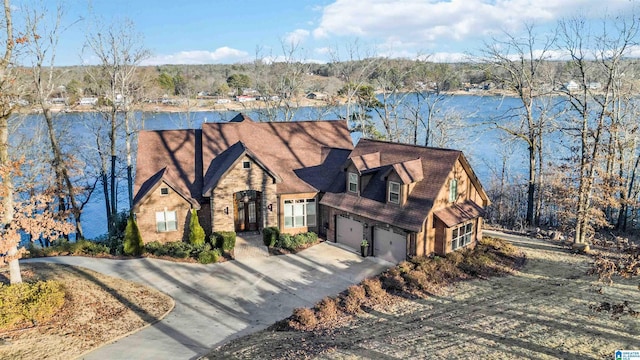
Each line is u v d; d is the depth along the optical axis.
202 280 24.66
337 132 37.53
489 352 16.80
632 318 19.62
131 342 17.62
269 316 20.69
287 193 31.28
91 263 26.36
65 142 44.91
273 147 34.38
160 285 23.72
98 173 46.97
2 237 18.78
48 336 17.34
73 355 16.30
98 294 21.52
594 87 35.69
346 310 21.16
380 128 59.56
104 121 45.59
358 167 28.86
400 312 20.89
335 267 26.70
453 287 23.81
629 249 18.11
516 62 40.06
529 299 22.12
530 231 36.81
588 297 22.28
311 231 32.62
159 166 31.83
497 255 28.56
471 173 28.75
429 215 26.72
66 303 19.81
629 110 37.88
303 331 19.09
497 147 62.53
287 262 27.48
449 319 19.97
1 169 18.38
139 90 46.16
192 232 29.05
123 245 28.31
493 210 45.41
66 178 33.06
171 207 29.64
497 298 22.33
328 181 32.53
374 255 28.69
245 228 32.88
